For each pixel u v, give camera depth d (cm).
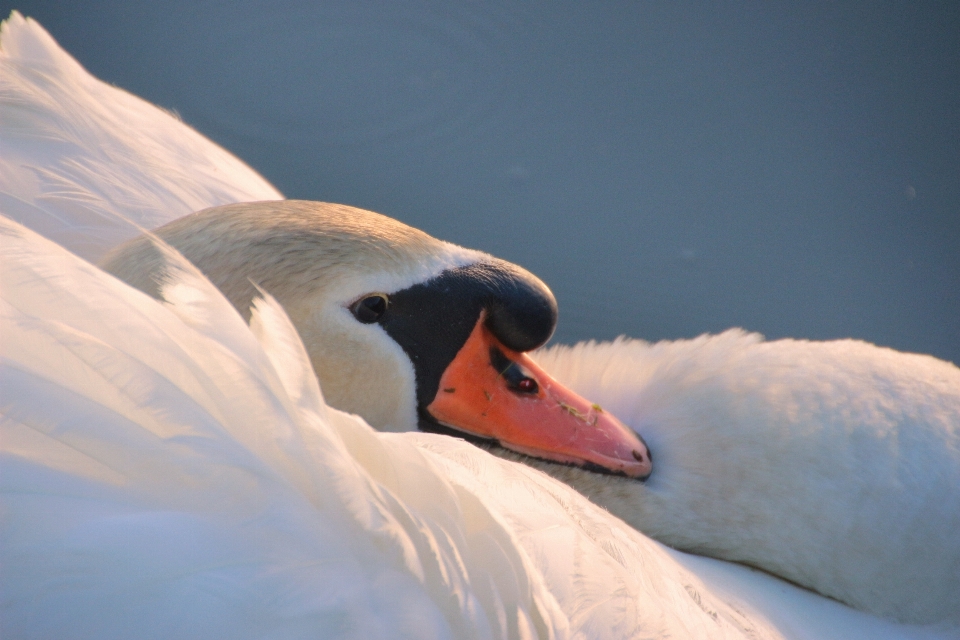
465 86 1341
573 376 844
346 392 743
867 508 745
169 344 413
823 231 1235
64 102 831
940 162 1290
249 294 693
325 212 743
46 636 364
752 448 754
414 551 436
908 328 1166
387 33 1384
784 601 731
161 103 1276
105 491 386
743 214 1245
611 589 518
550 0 1428
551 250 1209
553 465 751
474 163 1266
